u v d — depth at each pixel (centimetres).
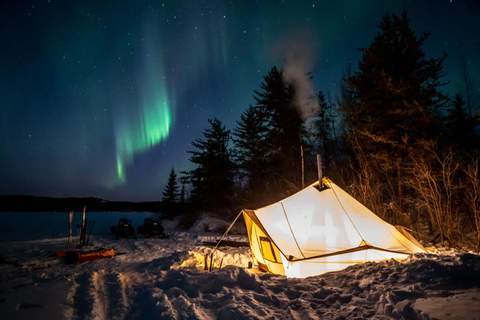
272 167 2761
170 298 438
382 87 1401
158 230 1803
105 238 1684
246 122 2934
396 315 341
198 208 3186
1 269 674
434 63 1373
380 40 1513
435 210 1020
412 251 678
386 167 1341
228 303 409
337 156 2473
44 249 1126
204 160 3212
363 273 518
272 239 648
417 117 1388
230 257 870
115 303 427
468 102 2575
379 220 731
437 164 1220
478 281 423
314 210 721
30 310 377
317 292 441
